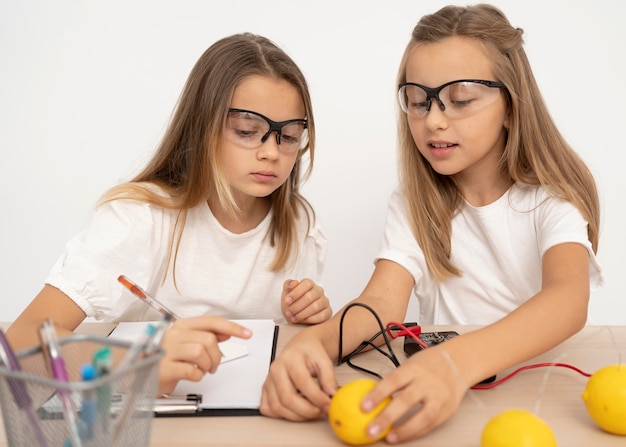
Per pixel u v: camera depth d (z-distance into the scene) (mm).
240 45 1350
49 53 2438
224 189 1339
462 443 771
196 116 1385
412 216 1438
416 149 1432
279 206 1519
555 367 992
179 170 1465
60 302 1214
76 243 1309
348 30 2422
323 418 844
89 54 2436
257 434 796
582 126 2482
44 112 2467
